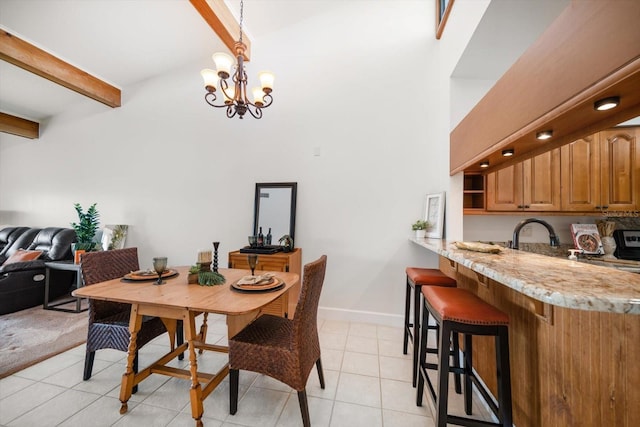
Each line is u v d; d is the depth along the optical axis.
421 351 1.67
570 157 2.56
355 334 2.73
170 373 1.71
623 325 0.84
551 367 1.12
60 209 4.41
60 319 2.96
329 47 3.27
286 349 1.48
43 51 3.28
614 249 2.59
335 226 3.17
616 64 0.84
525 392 1.30
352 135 3.16
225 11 2.99
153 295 1.60
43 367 2.04
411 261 2.96
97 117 4.18
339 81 3.22
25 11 2.85
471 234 2.94
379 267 3.04
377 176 3.08
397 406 1.70
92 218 3.85
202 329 2.33
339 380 1.97
